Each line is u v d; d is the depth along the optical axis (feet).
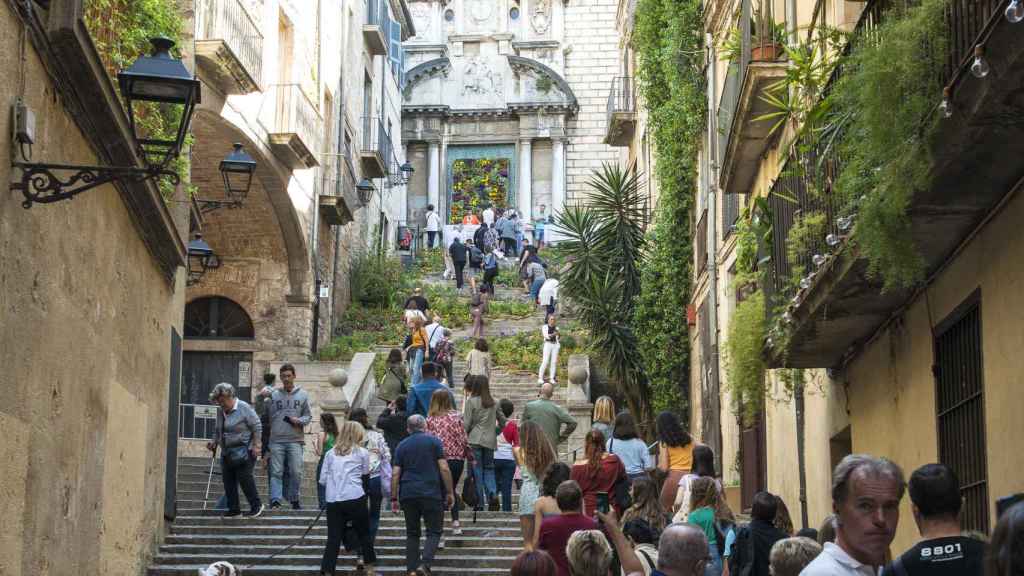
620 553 27.68
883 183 25.31
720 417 67.21
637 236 88.17
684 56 76.84
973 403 29.04
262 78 74.43
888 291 32.45
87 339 34.50
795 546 22.93
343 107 99.45
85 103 31.55
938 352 31.53
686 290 80.89
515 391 84.64
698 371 77.20
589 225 88.28
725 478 65.77
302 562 45.52
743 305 42.98
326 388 83.61
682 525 21.07
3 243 25.89
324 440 51.01
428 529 41.88
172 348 50.03
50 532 30.91
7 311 26.40
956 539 16.58
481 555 46.16
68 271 31.91
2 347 26.07
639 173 100.32
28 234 27.86
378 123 116.88
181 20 47.26
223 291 90.94
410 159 154.20
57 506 31.60
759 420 55.88
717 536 32.17
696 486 32.63
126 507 41.01
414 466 41.98
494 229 137.18
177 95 29.14
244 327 91.50
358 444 43.32
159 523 47.26
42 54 28.17
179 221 51.52
